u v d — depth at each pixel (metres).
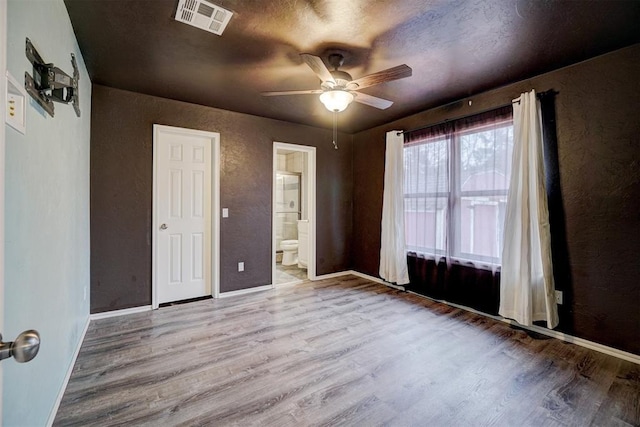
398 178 3.87
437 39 2.10
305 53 2.09
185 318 2.96
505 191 2.84
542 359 2.21
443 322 2.88
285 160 6.84
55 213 1.59
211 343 2.44
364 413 1.64
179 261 3.47
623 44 2.15
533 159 2.57
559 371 2.05
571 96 2.46
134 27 1.95
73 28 1.95
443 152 3.40
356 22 1.90
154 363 2.12
